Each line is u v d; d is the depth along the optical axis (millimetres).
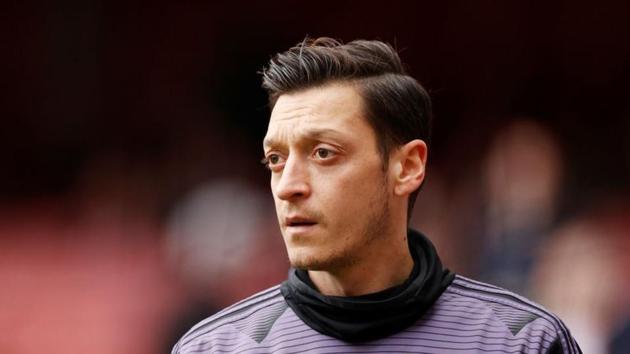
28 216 47938
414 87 10883
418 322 10680
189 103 49938
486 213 28312
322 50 10711
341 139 10398
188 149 45500
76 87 51312
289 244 10500
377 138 10586
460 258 30719
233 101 48656
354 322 10508
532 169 26781
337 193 10375
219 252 30188
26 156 51406
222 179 40812
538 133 28094
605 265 23781
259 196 34031
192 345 11000
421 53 50750
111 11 51344
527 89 50500
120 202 44031
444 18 50750
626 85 50562
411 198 11094
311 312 10672
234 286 30031
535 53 50906
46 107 51531
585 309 22922
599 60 50875
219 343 10906
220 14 50781
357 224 10477
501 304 10867
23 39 51500
